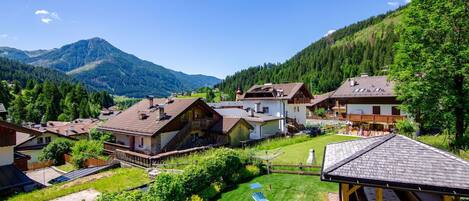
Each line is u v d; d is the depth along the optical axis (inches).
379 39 5251.0
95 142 1205.7
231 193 601.3
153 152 1056.8
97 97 4726.9
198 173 582.9
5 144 730.8
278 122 1569.9
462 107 701.3
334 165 377.4
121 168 943.0
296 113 1818.4
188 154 975.0
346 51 5236.2
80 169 989.8
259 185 632.4
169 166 815.7
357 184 345.7
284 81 5064.0
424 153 365.1
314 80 4434.1
